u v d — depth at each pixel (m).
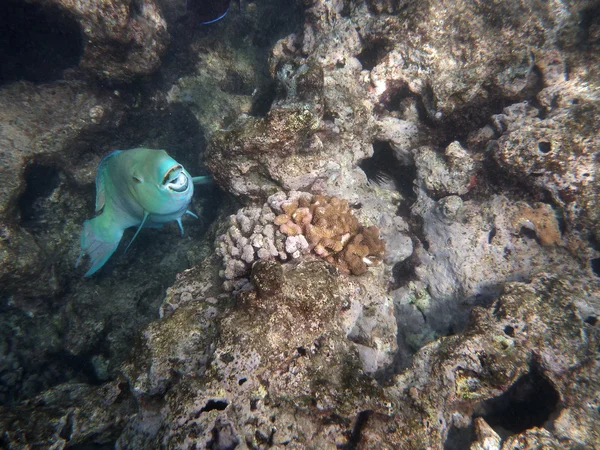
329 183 0.56
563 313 0.43
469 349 0.40
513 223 0.54
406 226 0.62
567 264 0.51
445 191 0.58
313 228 0.45
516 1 0.53
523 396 0.46
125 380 0.41
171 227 0.85
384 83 0.60
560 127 0.50
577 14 0.53
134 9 0.67
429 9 0.55
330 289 0.38
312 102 0.50
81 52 0.67
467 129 0.59
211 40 0.87
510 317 0.42
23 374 0.67
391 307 0.49
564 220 0.51
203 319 0.41
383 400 0.34
